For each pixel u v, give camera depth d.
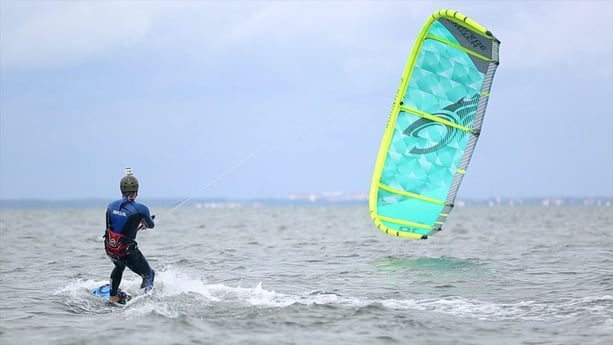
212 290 20.94
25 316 17.98
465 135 29.61
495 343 15.20
